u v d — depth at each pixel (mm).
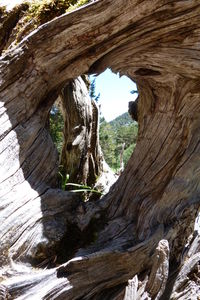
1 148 2631
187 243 3105
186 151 3049
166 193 3029
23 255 2490
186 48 2699
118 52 2791
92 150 5027
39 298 2271
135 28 2615
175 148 3084
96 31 2592
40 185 2793
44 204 2701
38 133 2846
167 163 3107
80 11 2520
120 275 2684
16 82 2723
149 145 3219
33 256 2529
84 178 4836
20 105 2756
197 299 2850
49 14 3059
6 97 2707
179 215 3029
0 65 2680
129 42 2713
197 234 3189
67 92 4793
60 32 2602
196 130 3037
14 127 2713
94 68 2875
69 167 4773
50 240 2611
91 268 2533
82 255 2607
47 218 2686
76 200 2998
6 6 3281
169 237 2932
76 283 2465
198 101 2939
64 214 2848
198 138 3047
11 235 2443
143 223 2986
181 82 2918
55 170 2963
